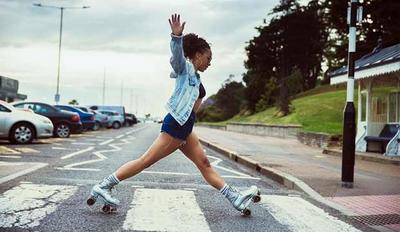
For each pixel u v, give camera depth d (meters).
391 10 25.41
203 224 5.42
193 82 5.47
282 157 15.38
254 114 61.91
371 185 9.30
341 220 6.12
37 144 17.05
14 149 14.45
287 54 50.88
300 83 48.31
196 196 7.32
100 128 38.59
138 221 5.38
